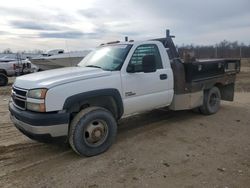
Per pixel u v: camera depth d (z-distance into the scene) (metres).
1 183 4.26
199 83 7.21
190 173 4.45
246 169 4.57
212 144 5.68
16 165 4.86
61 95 4.71
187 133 6.33
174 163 4.80
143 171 4.53
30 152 5.42
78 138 4.90
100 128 5.15
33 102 4.70
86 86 4.99
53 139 4.80
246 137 6.12
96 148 5.11
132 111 5.86
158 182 4.19
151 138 6.01
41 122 4.61
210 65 7.62
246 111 8.36
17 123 5.08
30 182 4.26
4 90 14.73
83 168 4.65
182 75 6.84
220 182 4.16
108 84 5.29
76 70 5.44
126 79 5.61
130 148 5.45
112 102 5.55
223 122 7.20
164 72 6.40
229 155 5.14
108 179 4.30
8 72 17.70
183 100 6.92
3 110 9.30
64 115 4.73
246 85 15.08
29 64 18.72
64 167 4.71
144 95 5.97
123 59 5.70
